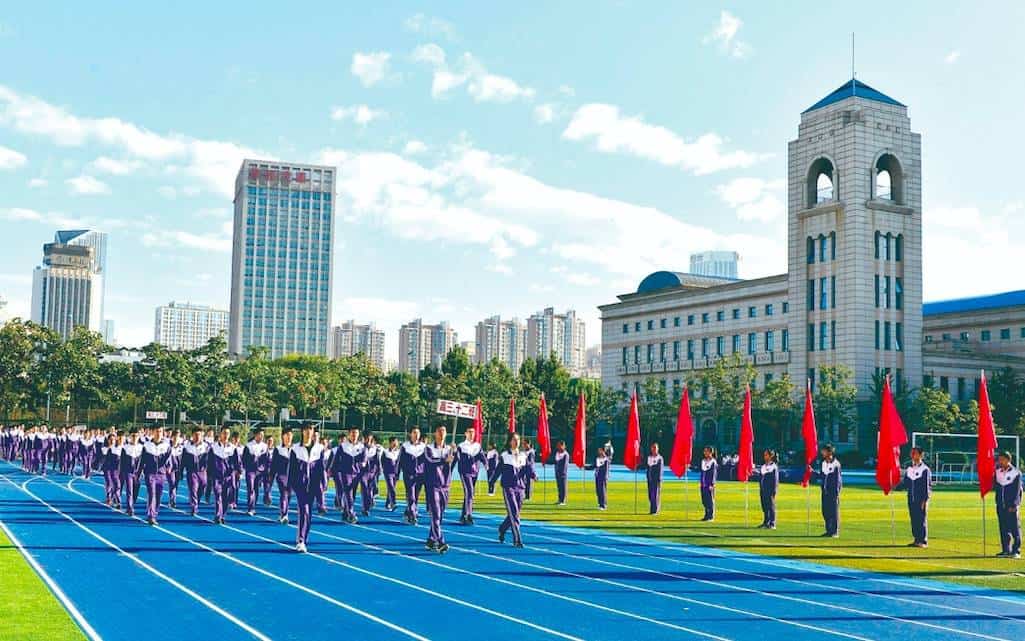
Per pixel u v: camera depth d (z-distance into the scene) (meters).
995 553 22.30
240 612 13.59
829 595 15.88
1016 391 89.19
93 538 21.66
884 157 89.56
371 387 102.38
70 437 47.75
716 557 20.34
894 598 15.73
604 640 12.31
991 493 48.41
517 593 15.44
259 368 92.94
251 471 28.75
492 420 98.19
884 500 41.34
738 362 86.31
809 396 28.64
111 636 11.99
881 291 87.31
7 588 14.92
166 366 87.69
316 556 19.38
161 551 19.67
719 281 118.12
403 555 19.72
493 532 24.50
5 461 62.56
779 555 20.94
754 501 38.44
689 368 106.94
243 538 22.28
